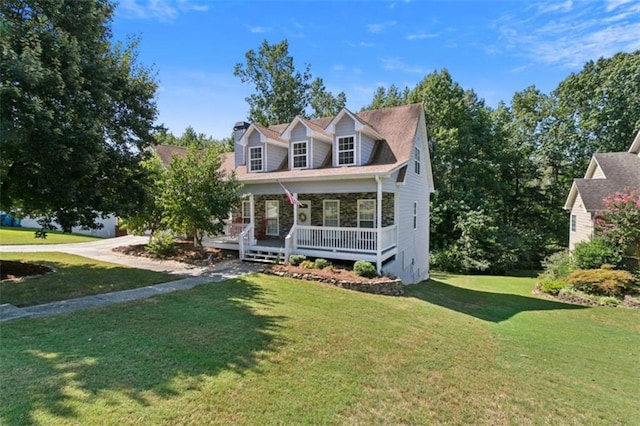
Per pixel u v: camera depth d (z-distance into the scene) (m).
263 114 33.59
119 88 11.60
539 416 4.07
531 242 27.59
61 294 8.12
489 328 8.21
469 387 4.68
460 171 28.38
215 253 14.67
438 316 8.62
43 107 8.21
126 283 9.51
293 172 14.46
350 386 4.34
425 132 18.53
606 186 18.39
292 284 10.20
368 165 13.75
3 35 7.75
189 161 13.52
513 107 34.56
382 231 12.21
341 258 12.55
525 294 14.49
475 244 24.78
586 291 12.83
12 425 3.01
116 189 11.69
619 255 14.41
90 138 8.79
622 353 7.00
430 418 3.80
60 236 22.66
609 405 4.54
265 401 3.79
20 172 9.20
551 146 30.75
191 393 3.80
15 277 10.17
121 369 4.20
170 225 14.27
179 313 6.70
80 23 10.13
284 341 5.62
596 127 28.41
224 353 4.93
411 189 16.12
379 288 10.65
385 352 5.62
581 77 30.28
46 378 3.86
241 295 8.48
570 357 6.55
